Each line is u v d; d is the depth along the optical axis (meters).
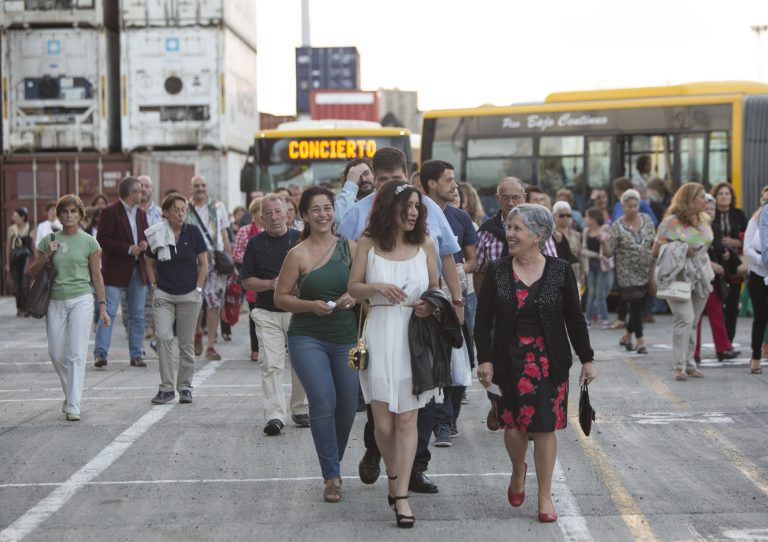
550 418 8.62
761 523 8.72
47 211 26.92
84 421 13.42
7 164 32.91
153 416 13.72
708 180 29.02
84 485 10.18
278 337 12.71
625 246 19.20
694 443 11.79
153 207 19.34
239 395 15.38
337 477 9.54
